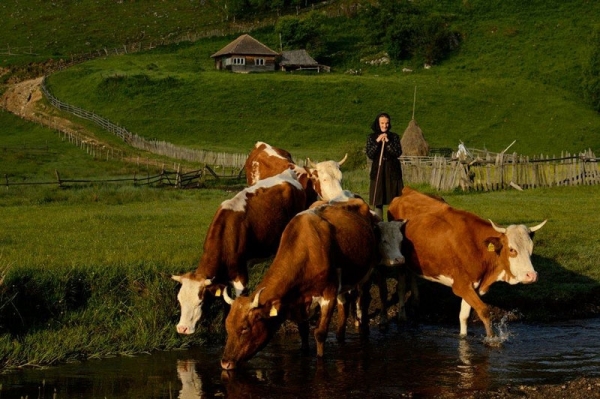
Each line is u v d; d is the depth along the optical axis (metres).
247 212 12.09
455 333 12.32
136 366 10.34
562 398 8.70
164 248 15.71
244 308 9.59
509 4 115.62
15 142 66.06
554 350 11.12
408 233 12.45
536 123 75.94
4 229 19.28
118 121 75.94
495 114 78.06
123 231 18.81
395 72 98.00
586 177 31.94
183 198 29.94
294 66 99.81
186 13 132.12
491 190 31.03
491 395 8.89
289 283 9.91
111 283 12.31
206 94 82.81
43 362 10.39
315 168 14.36
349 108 79.62
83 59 106.00
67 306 11.78
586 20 107.06
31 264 13.07
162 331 11.48
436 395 9.00
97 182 35.59
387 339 11.94
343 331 11.66
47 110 82.06
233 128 74.44
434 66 98.88
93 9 133.25
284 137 72.25
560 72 90.44
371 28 110.38
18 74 100.69
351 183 33.72
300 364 10.47
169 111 78.62
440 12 114.12
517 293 14.04
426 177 32.84
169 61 102.44
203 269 11.23
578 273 15.23
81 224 20.23
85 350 10.83
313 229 10.31
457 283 11.82
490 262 11.62
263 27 118.31
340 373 10.00
